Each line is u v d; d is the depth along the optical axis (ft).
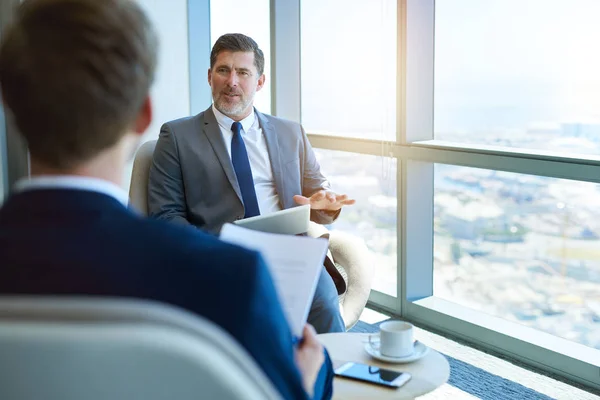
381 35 12.42
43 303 1.89
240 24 14.84
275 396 2.03
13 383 1.84
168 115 14.92
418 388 6.02
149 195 10.27
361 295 9.86
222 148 10.30
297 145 10.82
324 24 13.66
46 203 2.30
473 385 10.10
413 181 12.27
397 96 12.08
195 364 1.86
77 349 1.80
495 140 11.12
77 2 2.37
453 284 12.37
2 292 2.13
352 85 13.19
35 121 2.33
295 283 4.65
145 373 1.85
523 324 11.32
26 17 2.36
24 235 2.22
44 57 2.31
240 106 10.32
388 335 6.57
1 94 2.37
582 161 9.66
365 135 13.08
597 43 9.59
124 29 2.41
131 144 2.61
